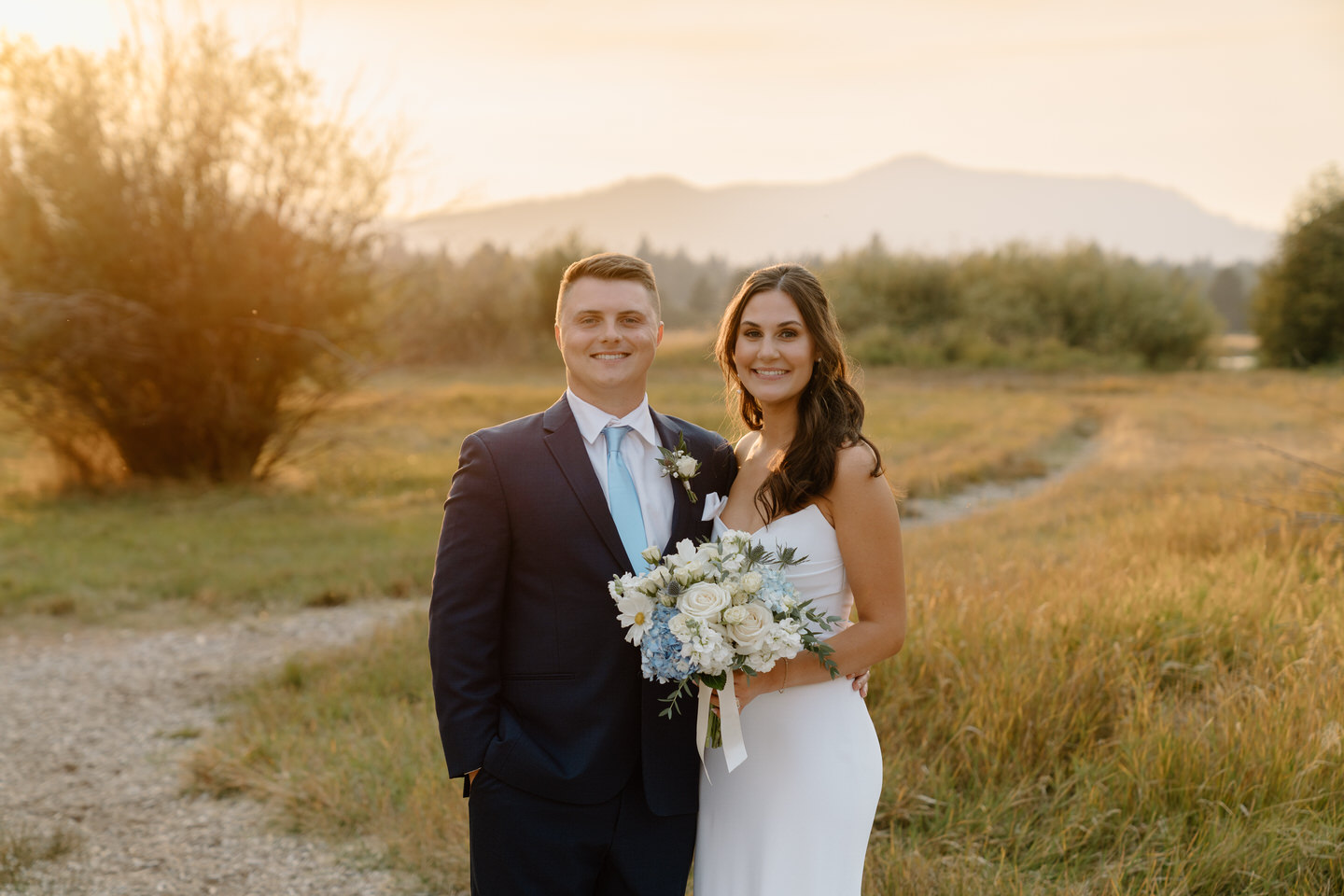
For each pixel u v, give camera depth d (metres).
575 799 2.39
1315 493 7.20
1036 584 5.73
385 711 5.12
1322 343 38.41
